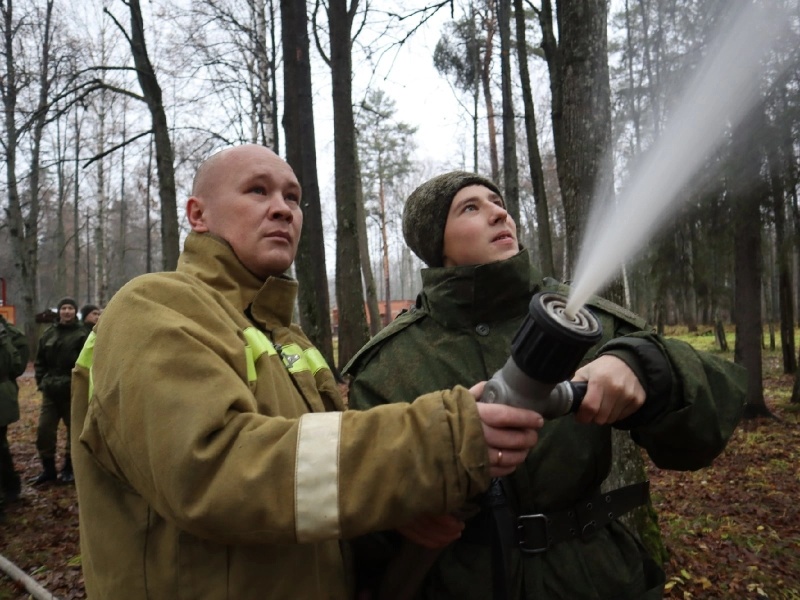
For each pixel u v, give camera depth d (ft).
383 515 2.73
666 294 26.58
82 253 136.56
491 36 42.47
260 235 4.41
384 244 110.01
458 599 4.28
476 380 4.73
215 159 4.58
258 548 3.39
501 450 2.74
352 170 27.37
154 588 3.35
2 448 16.90
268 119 46.96
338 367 28.89
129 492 3.54
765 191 23.16
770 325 63.10
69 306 19.30
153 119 27.73
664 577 4.61
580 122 10.62
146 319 3.26
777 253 25.22
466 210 5.11
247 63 43.91
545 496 4.27
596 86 10.55
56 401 19.38
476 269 4.80
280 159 4.70
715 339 65.62
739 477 18.76
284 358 4.31
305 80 25.54
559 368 2.58
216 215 4.48
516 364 2.69
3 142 50.88
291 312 4.73
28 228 60.59
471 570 4.28
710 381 3.96
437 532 3.53
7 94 48.65
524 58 30.96
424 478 2.70
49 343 19.20
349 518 2.73
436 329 5.17
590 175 10.50
